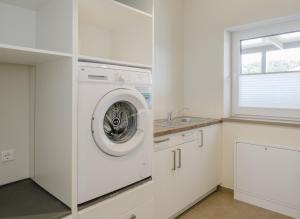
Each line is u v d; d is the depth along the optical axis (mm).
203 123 2486
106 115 1504
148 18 1739
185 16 3154
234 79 2936
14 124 1636
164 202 2062
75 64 1265
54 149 1416
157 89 2834
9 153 1618
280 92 2604
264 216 2316
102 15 1662
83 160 1312
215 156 2752
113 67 1456
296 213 2264
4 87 1580
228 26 2758
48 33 1495
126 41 1942
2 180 1600
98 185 1392
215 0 2855
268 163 2426
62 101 1328
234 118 2795
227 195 2773
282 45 2568
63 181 1342
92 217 1354
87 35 1916
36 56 1260
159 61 2844
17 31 1586
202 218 2289
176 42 3074
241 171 2617
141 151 1660
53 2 1435
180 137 2215
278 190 2367
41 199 1406
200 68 3029
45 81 1487
